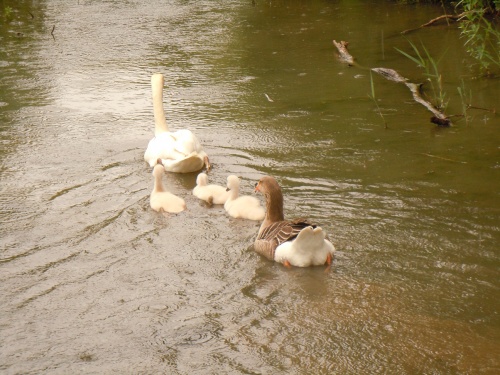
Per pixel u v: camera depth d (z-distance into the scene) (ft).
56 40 58.95
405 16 63.21
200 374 30.32
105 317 32.09
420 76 48.37
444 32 56.18
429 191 37.29
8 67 51.90
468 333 31.24
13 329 31.73
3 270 33.94
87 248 34.91
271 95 46.60
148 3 76.18
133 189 38.27
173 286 33.19
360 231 35.24
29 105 46.11
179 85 48.44
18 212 36.76
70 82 49.21
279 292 32.83
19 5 76.59
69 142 42.04
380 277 33.27
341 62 51.11
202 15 68.33
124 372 30.42
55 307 32.50
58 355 30.94
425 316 31.81
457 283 32.91
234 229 35.91
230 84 48.32
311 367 30.40
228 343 31.14
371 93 46.37
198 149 39.83
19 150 41.29
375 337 31.19
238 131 42.65
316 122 43.29
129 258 34.42
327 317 31.86
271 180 35.17
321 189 37.68
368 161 39.58
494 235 34.81
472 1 50.70
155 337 31.40
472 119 43.04
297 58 52.19
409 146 40.68
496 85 46.65
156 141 40.09
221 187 37.65
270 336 31.32
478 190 37.27
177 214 36.78
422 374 30.14
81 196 37.76
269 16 66.59
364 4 70.08
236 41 56.80
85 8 73.77
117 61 52.70
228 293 32.86
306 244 33.58
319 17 65.10
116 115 44.80
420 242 34.63
